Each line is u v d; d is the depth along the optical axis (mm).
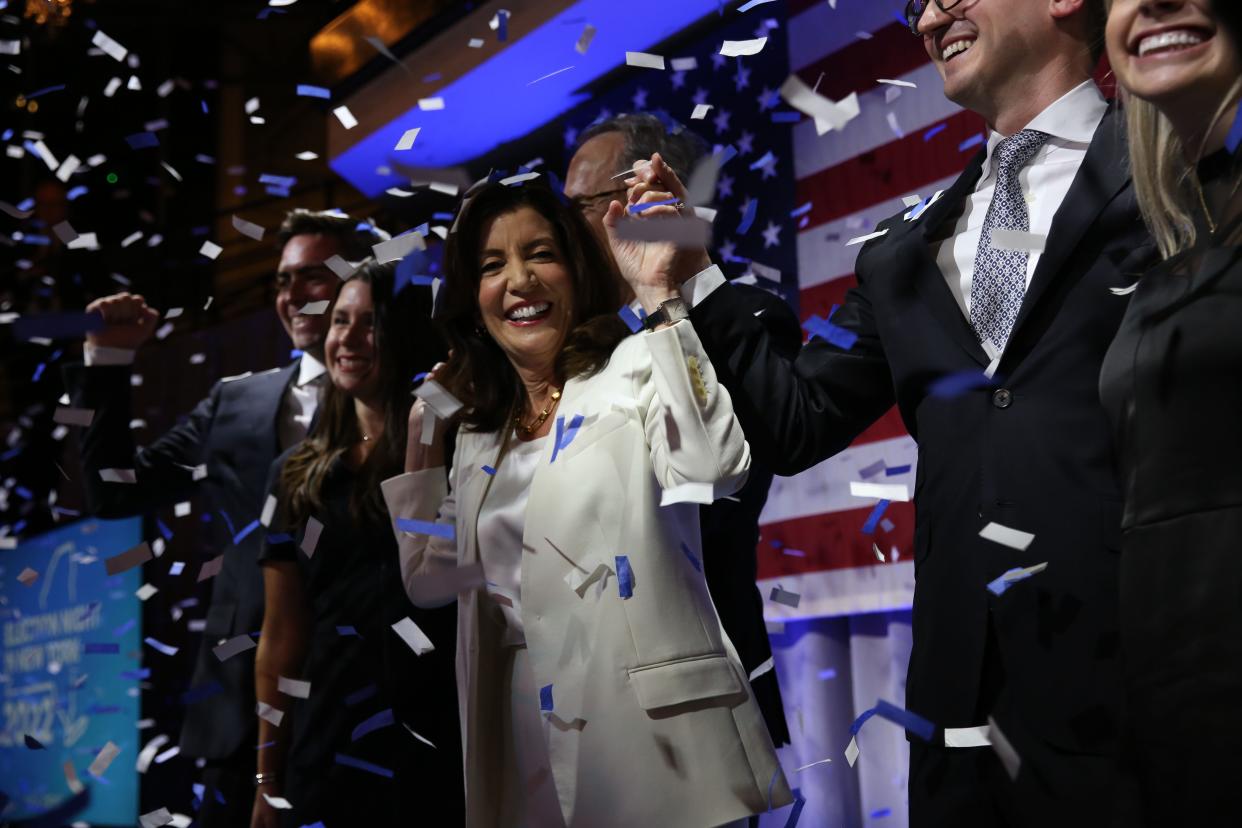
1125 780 1168
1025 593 1289
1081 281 1332
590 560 1704
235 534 2834
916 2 1617
